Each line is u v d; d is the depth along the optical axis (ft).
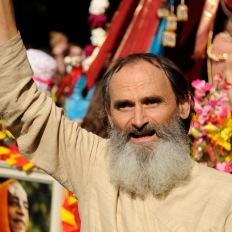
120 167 17.25
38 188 23.58
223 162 23.65
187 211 16.81
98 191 17.46
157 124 17.22
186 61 32.27
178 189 17.11
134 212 17.01
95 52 34.12
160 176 17.06
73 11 60.54
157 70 17.38
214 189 16.99
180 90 17.71
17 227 23.53
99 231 17.08
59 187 23.58
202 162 23.77
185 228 16.60
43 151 17.81
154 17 32.86
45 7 60.70
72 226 23.58
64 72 40.45
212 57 30.91
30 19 60.49
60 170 17.97
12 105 17.43
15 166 23.56
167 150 17.25
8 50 17.37
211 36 31.35
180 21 32.53
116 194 17.31
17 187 23.59
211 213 16.66
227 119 23.76
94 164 17.95
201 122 23.63
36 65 36.94
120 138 17.40
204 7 31.53
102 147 18.15
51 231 23.52
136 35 33.22
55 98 37.19
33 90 17.62
